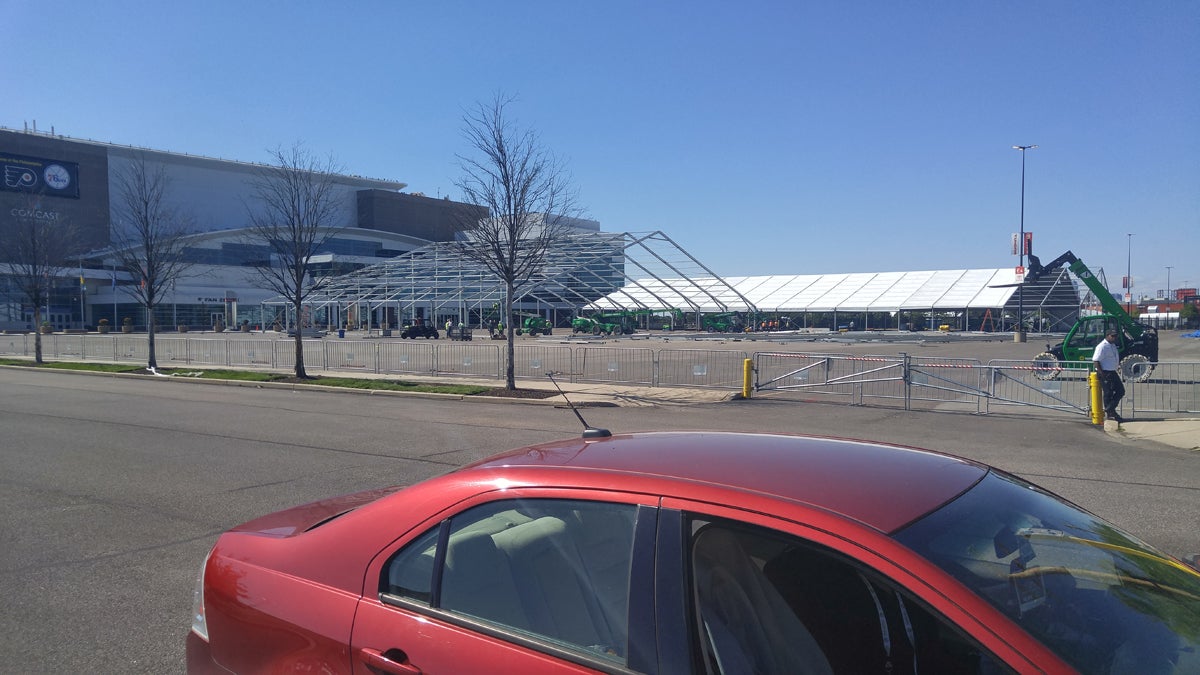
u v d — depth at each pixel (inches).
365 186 4229.8
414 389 813.9
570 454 118.2
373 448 468.8
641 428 561.0
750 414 644.7
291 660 112.7
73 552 265.0
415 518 113.3
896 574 82.2
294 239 987.9
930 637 80.1
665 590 90.7
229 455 442.6
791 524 88.7
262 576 121.2
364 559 113.5
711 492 95.6
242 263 3403.1
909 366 690.8
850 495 94.4
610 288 2800.2
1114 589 90.0
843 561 85.2
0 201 3080.7
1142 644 82.0
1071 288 2667.3
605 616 94.0
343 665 107.0
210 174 3663.9
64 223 2605.8
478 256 840.9
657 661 87.7
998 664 76.2
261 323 3147.1
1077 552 95.3
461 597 104.5
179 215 3196.4
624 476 103.0
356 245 3897.6
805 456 111.2
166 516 309.3
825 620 85.1
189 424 576.7
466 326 2453.2
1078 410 629.9
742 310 2925.7
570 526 102.3
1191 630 86.4
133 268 1154.0
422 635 102.3
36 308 1295.5
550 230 839.1
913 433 541.0
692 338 2374.5
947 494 99.3
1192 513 315.3
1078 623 82.6
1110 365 582.9
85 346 1454.2
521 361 1002.1
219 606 124.6
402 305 2775.6
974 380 746.2
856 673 82.4
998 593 82.4
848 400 741.9
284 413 649.6
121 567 249.9
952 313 2817.4
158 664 183.5
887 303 2940.5
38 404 710.5
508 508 107.9
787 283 3336.6
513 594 101.9
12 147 3132.4
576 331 2581.2
